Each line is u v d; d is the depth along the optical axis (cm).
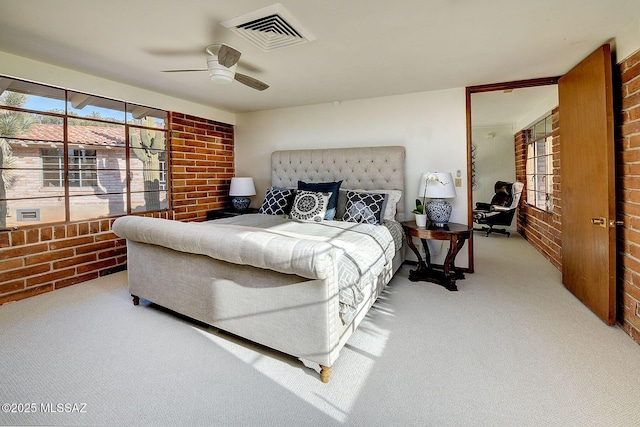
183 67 284
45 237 294
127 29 210
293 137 450
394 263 327
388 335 217
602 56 220
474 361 186
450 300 277
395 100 383
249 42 230
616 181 229
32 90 283
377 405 152
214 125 460
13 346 203
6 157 273
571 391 159
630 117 213
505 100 445
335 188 359
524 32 217
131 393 161
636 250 207
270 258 168
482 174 684
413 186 380
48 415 146
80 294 291
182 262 224
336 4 180
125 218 256
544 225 436
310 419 144
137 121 364
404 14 192
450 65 281
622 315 222
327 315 167
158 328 229
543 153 466
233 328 203
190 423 142
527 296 283
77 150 317
